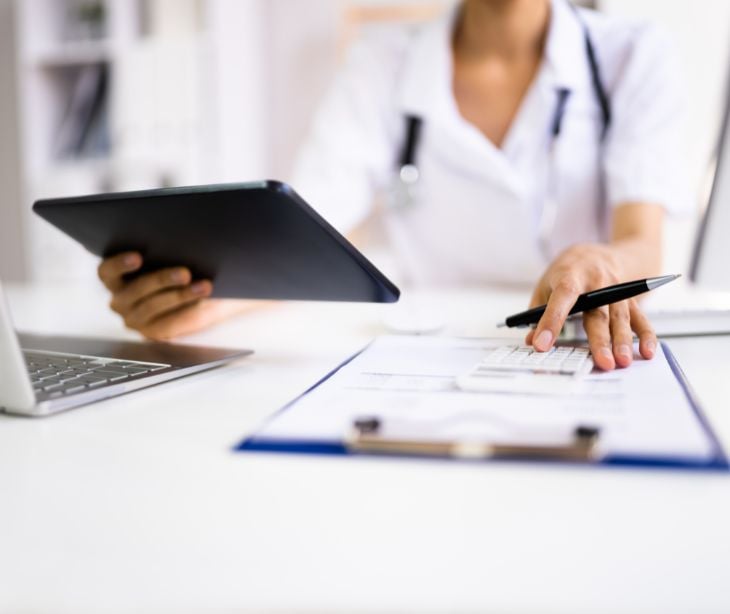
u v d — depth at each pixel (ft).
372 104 3.73
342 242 1.40
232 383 1.43
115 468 0.92
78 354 1.63
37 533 0.73
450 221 3.67
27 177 8.53
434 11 7.88
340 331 2.18
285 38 8.51
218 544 0.69
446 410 1.05
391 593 0.60
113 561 0.67
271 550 0.68
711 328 1.90
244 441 0.97
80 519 0.76
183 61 7.69
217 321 2.22
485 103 3.65
